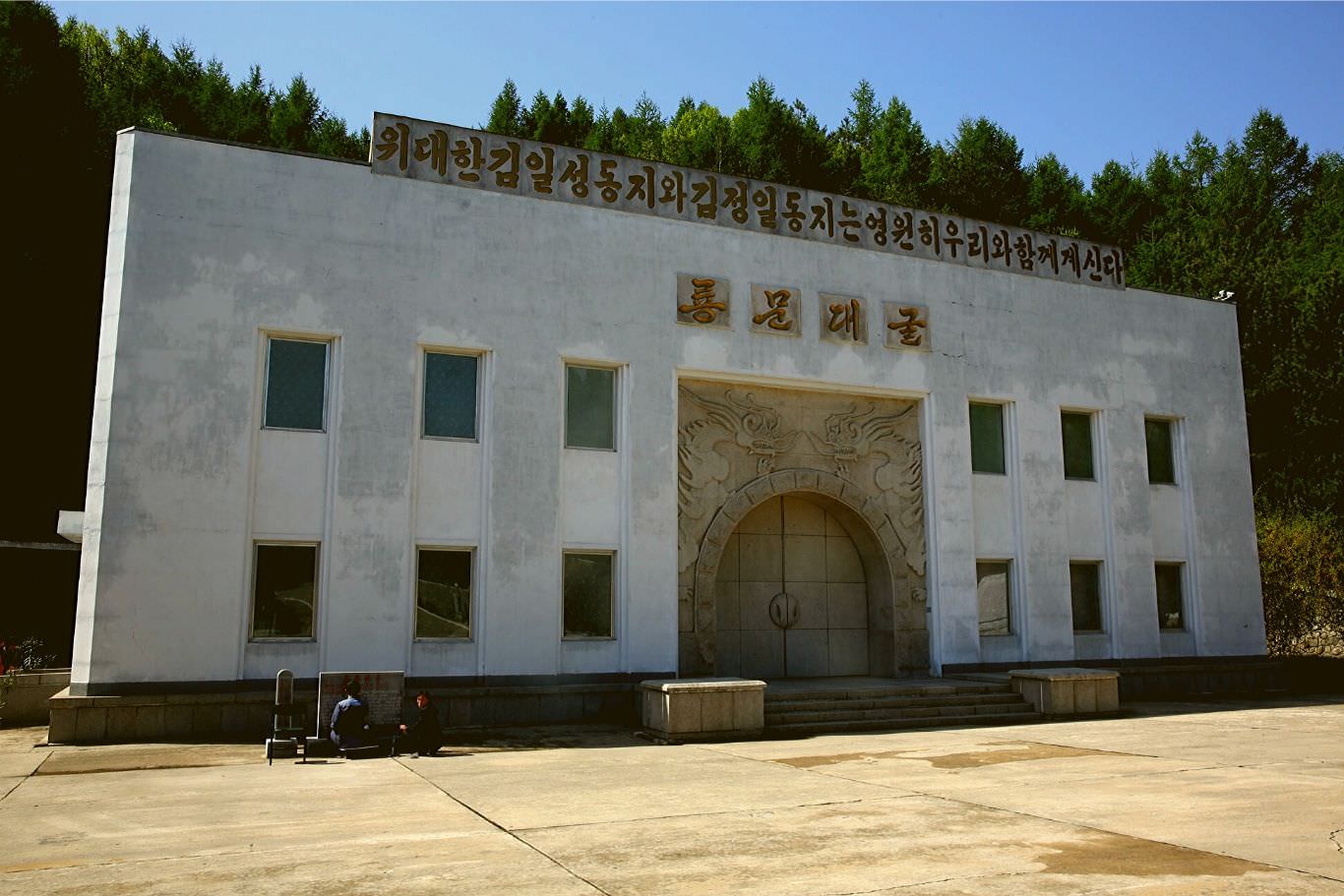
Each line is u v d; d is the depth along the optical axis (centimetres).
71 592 2748
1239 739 1616
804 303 2173
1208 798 1085
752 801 1079
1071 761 1374
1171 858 808
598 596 1938
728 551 2211
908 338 2261
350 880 747
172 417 1658
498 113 4525
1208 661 2495
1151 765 1332
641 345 2006
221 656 1642
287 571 1730
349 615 1727
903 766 1339
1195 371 2628
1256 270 4006
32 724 1812
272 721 1652
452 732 1697
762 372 2108
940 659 2191
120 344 1639
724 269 2109
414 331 1833
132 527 1612
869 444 2225
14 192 2969
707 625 2014
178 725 1600
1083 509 2428
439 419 1867
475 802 1075
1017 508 2334
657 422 2000
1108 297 2534
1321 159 5725
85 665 1576
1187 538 2550
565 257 1969
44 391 3042
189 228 1708
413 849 849
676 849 846
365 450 1769
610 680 1900
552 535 1880
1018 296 2417
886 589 2225
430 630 1808
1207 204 4831
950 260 2350
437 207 1886
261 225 1755
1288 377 3747
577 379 1984
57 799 1100
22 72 3005
